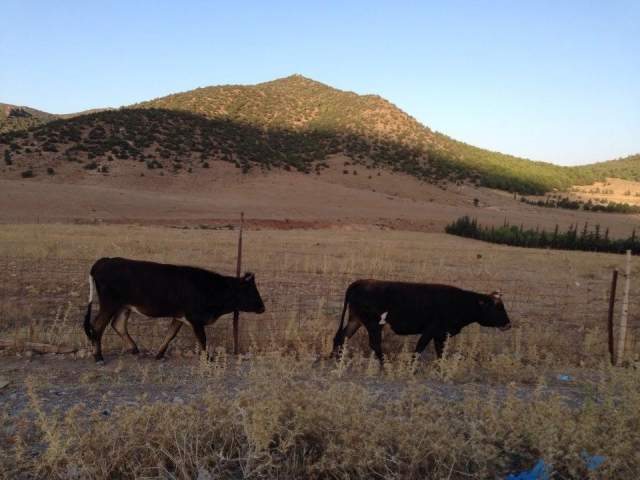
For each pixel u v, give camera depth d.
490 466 4.95
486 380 8.04
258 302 9.31
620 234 89.12
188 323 9.04
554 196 161.62
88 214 57.75
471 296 9.62
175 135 121.56
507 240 55.16
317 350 9.61
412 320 9.41
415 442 4.95
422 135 185.75
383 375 8.00
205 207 71.00
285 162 124.81
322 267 18.89
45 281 14.73
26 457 4.85
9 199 59.78
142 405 5.46
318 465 4.67
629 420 5.53
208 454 4.83
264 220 63.75
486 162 177.50
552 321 13.10
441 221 80.69
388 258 24.53
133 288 8.65
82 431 4.98
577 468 4.93
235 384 7.02
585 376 8.31
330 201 92.56
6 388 6.80
